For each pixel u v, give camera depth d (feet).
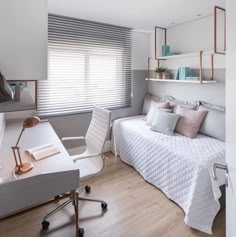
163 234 5.93
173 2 8.10
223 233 5.93
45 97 10.21
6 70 3.30
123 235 5.89
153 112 10.80
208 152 7.23
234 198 3.00
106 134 6.86
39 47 3.51
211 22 9.66
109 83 12.08
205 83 9.82
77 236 5.21
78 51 10.78
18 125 8.70
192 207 6.19
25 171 4.50
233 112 2.87
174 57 10.97
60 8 8.86
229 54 2.83
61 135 10.85
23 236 5.83
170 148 7.73
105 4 8.35
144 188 8.43
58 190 4.48
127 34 12.28
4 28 3.21
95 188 8.40
